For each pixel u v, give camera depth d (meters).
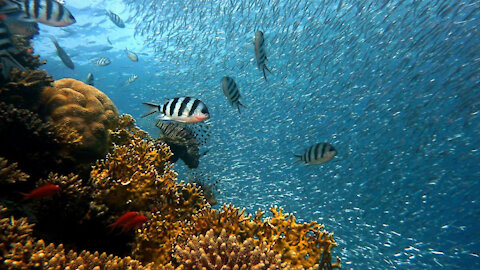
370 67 14.27
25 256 2.46
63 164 4.47
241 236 3.78
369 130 13.15
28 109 4.71
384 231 10.80
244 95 16.91
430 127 12.45
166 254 3.77
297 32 15.37
